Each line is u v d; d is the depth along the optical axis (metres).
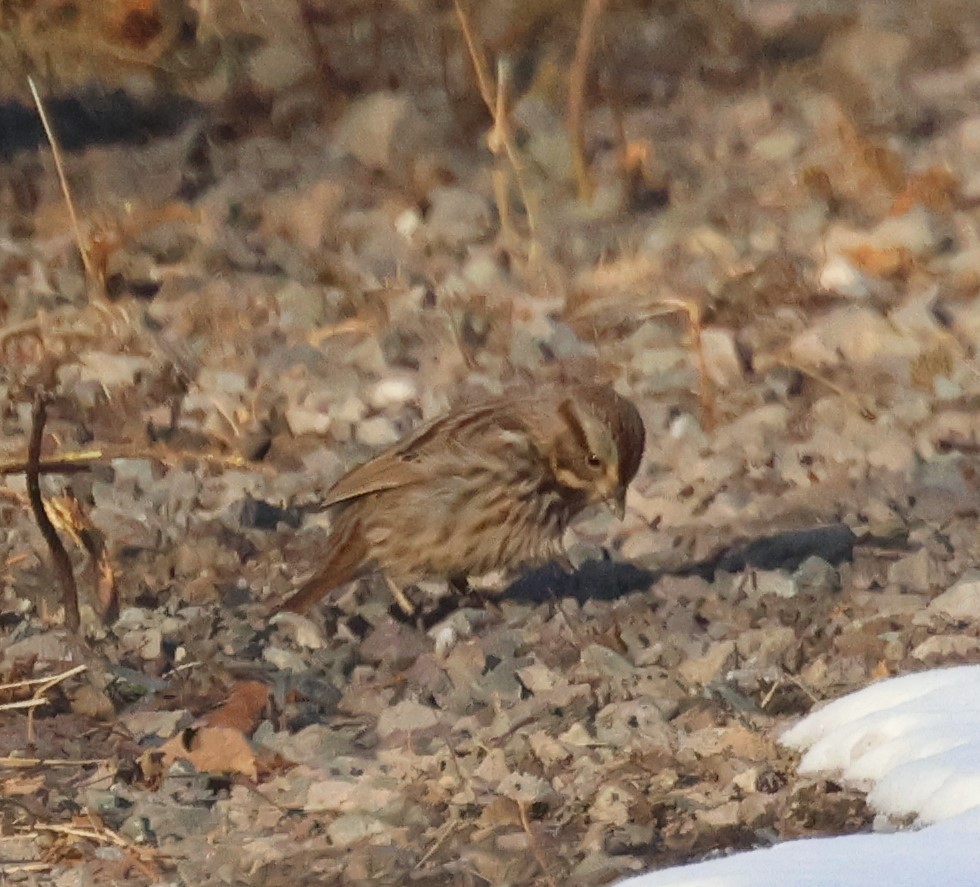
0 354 15.94
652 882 7.64
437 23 21.86
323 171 19.75
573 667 10.80
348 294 16.84
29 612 11.52
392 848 8.79
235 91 21.42
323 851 8.88
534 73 21.30
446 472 11.57
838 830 8.71
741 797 9.18
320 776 9.62
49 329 16.20
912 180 18.53
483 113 20.27
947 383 14.85
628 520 12.91
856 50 21.97
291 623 11.43
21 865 8.85
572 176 19.09
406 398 15.06
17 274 17.61
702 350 15.40
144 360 15.67
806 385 15.05
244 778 9.65
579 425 11.68
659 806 9.09
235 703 10.21
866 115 20.55
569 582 12.05
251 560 12.38
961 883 7.40
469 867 8.64
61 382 15.33
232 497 13.35
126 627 11.32
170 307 16.89
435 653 11.09
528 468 11.67
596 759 9.66
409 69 21.58
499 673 10.64
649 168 19.17
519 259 17.38
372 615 11.68
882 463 13.68
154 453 12.51
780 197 18.61
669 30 22.44
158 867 8.83
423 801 9.29
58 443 14.25
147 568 12.15
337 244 18.05
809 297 16.47
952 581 11.80
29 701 10.09
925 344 15.48
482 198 18.84
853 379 15.03
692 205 18.47
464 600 11.83
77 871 8.80
